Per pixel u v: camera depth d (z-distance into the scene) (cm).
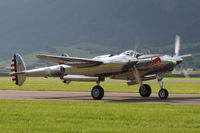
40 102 5566
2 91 9344
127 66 6303
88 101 5934
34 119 3725
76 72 6744
